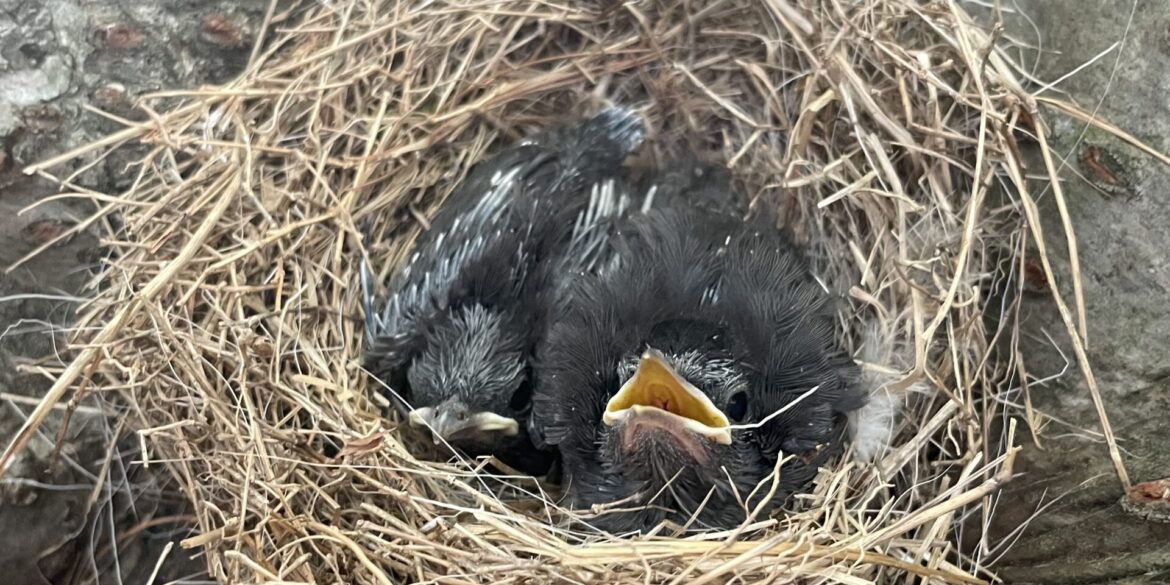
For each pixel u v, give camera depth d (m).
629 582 0.11
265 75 0.15
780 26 0.16
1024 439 0.13
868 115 0.15
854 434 0.14
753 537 0.13
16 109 0.13
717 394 0.12
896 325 0.14
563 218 0.16
